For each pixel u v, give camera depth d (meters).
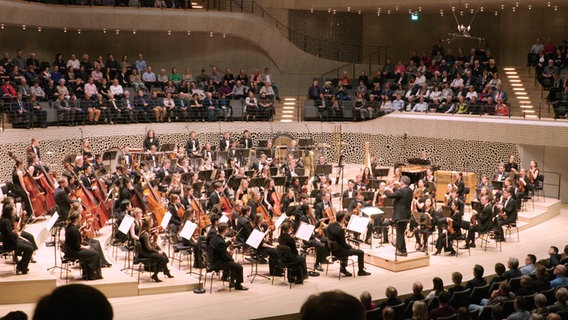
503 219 19.67
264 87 30.00
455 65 30.16
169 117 27.42
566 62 28.91
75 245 13.70
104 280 13.99
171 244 17.81
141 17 29.61
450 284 15.52
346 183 26.22
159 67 31.92
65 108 24.58
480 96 27.94
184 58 32.25
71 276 14.18
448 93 28.34
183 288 14.62
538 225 22.39
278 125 29.11
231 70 32.88
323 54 33.88
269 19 32.78
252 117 28.84
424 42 34.50
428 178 21.92
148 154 22.91
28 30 29.08
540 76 28.52
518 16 32.78
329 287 15.21
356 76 33.81
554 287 13.08
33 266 14.27
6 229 13.26
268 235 16.11
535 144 25.39
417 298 12.30
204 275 15.77
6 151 22.38
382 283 15.65
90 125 25.27
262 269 16.69
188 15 30.38
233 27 31.50
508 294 12.01
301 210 17.27
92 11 28.75
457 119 27.05
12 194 16.81
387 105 29.27
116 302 13.66
